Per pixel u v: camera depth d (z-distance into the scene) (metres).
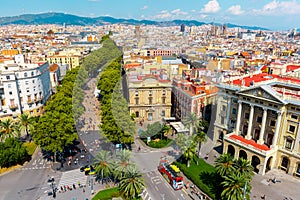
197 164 65.81
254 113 68.44
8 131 74.38
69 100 76.81
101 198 53.16
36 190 58.12
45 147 64.00
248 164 53.75
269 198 55.69
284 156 64.88
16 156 66.44
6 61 104.38
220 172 53.62
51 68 143.12
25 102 93.06
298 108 59.88
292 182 61.56
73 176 63.16
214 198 53.75
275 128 63.47
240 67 121.81
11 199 55.12
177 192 56.72
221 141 77.06
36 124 67.81
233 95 71.88
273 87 70.38
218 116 76.50
